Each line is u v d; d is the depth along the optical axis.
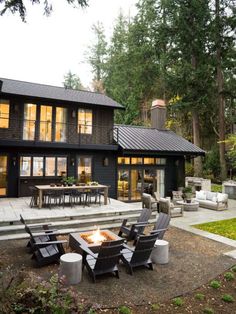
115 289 4.93
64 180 11.86
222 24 20.39
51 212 9.67
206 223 10.47
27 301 3.03
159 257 6.19
